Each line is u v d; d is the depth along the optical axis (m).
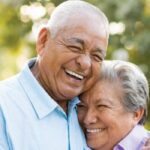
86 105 4.36
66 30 3.99
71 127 4.20
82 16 4.00
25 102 4.01
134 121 4.43
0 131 3.84
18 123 3.91
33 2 7.81
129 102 4.35
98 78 4.36
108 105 4.32
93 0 7.25
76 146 4.18
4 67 9.21
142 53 7.46
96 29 4.01
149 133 4.51
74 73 4.03
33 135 3.93
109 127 4.36
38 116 4.00
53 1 7.61
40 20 7.90
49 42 4.05
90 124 4.36
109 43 7.52
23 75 4.11
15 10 8.29
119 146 4.38
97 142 4.38
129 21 7.34
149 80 7.62
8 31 8.55
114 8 7.20
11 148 3.85
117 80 4.35
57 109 4.09
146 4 7.29
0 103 3.90
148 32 7.35
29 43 8.47
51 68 4.04
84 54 4.01
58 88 4.05
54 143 4.01
